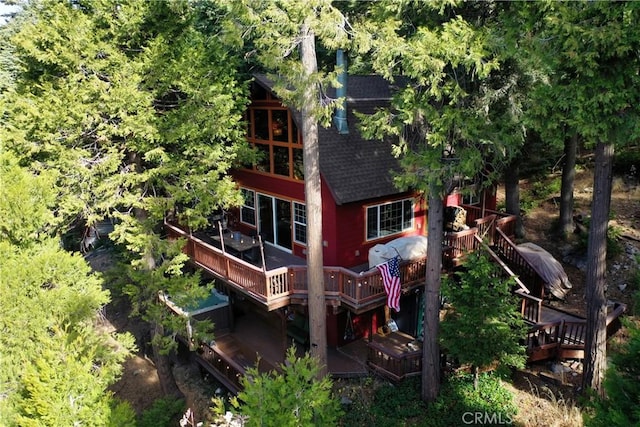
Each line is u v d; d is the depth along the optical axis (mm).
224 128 12367
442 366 11883
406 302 14453
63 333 7691
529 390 11234
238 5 9375
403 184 9945
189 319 12938
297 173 14773
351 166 13641
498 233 14367
